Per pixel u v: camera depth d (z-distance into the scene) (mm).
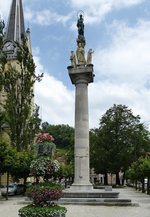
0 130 43156
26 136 44250
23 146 43969
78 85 31062
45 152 14016
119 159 68812
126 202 25422
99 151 70312
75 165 29688
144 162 42188
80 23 33188
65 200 25812
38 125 45688
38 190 13781
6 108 44469
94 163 70875
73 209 22000
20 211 13531
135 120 73250
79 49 31875
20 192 42219
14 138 43750
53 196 13766
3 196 37625
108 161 69500
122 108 73438
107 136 71125
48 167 13773
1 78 45438
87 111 30750
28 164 37094
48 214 13211
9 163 31672
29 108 45500
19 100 45312
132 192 50219
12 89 45156
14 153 33625
